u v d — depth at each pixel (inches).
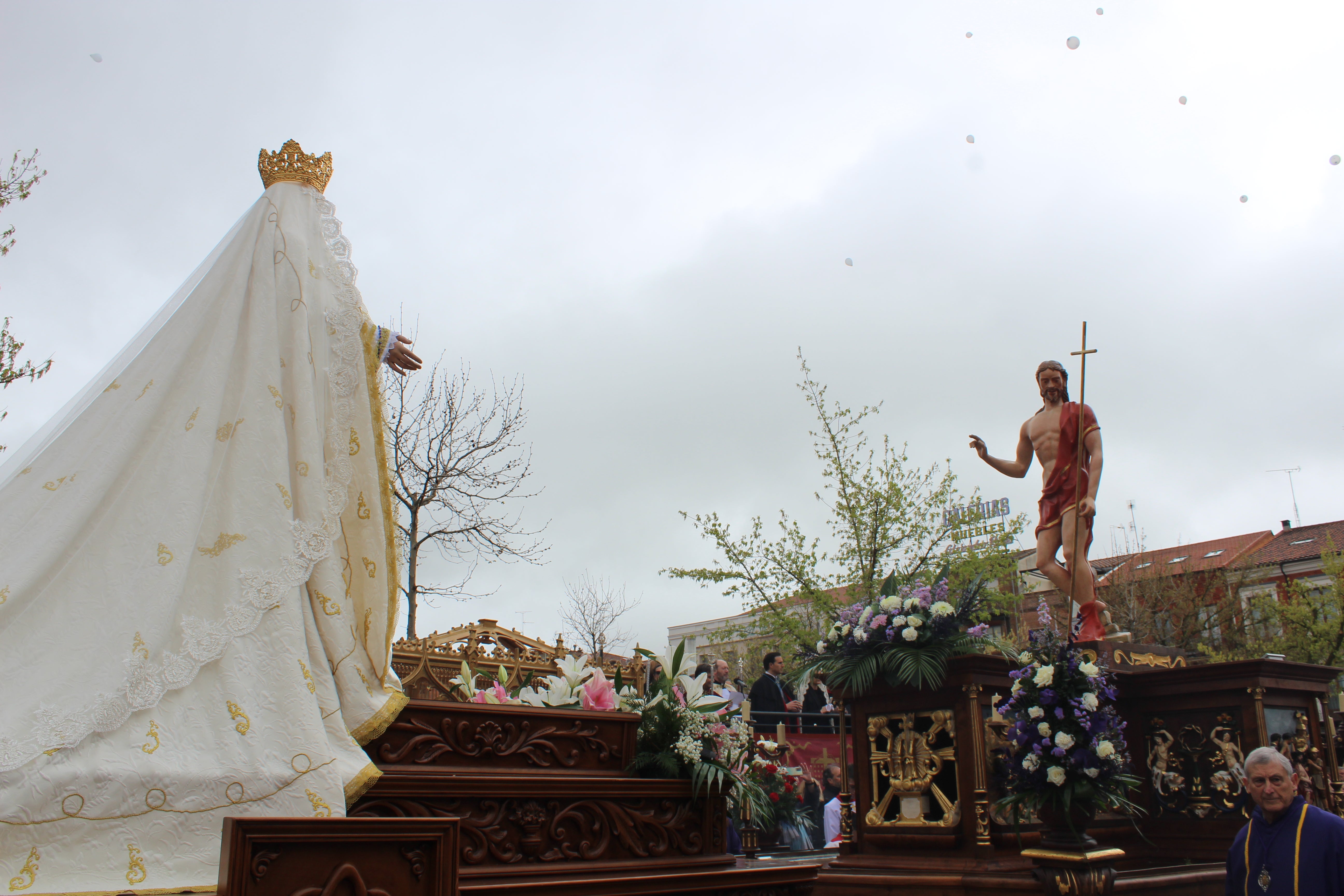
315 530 133.8
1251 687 268.2
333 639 131.3
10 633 110.0
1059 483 292.8
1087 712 216.7
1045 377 300.2
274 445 135.0
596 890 130.4
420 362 157.6
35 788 98.0
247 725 115.0
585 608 1158.3
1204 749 276.8
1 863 94.7
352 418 147.6
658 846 147.5
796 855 304.0
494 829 129.0
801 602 654.5
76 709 104.7
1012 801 221.1
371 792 120.3
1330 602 1008.9
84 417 133.3
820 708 476.4
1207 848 269.3
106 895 96.4
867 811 259.3
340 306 152.3
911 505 655.8
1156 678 284.8
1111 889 209.9
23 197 398.0
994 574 590.6
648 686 169.3
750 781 173.8
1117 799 215.2
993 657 243.0
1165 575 1192.2
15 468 136.6
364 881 88.6
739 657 756.0
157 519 122.8
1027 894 214.2
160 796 104.3
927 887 227.5
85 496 121.0
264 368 139.5
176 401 134.7
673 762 151.3
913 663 243.0
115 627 113.1
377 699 132.6
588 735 148.3
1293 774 182.4
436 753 133.1
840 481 665.0
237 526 127.7
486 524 588.7
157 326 147.9
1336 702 368.2
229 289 145.2
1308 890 175.2
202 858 104.1
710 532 643.5
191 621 117.6
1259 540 1519.4
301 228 153.9
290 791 111.2
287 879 84.7
